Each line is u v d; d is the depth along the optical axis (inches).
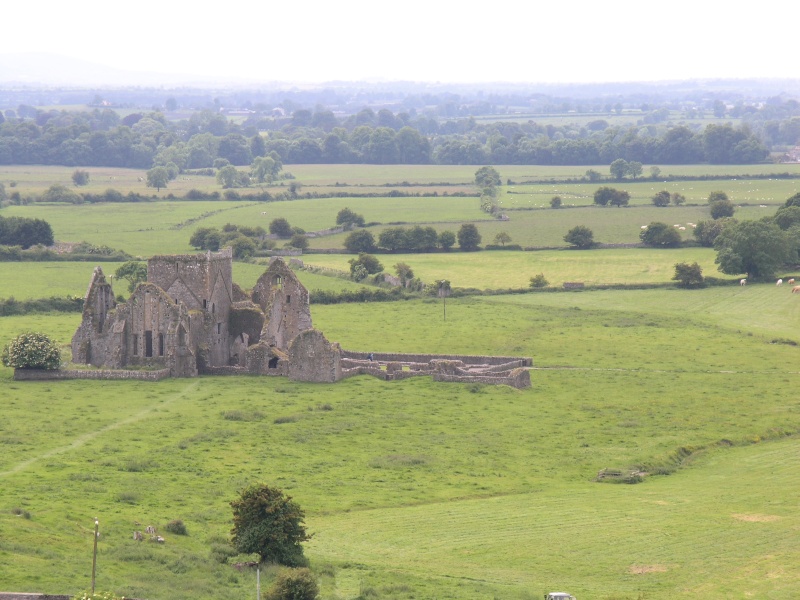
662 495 5305.1
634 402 7145.7
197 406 6830.7
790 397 7283.5
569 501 5167.3
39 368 7534.5
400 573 4136.3
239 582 3892.7
